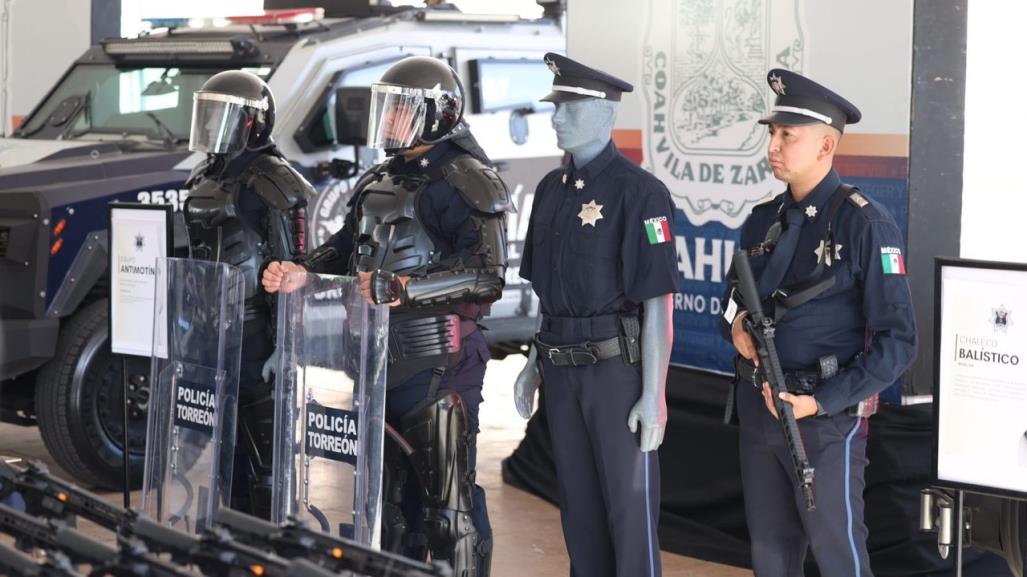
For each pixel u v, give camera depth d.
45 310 6.98
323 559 3.01
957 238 5.55
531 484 7.38
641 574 4.69
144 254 5.70
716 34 6.38
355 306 4.36
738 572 5.99
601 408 4.64
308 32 8.25
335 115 7.82
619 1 6.87
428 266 4.80
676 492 6.48
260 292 5.47
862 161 5.70
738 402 4.48
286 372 4.54
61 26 11.07
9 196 7.00
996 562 5.45
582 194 4.67
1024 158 5.63
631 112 6.85
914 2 5.48
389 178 4.99
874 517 5.59
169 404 5.00
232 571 2.90
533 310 9.35
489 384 10.91
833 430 4.24
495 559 6.20
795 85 4.29
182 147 7.93
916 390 5.56
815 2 5.88
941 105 5.51
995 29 5.54
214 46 8.15
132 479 7.36
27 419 7.62
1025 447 3.90
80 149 7.70
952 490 4.18
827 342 4.27
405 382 4.84
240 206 5.50
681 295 6.64
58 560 2.85
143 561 2.86
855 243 4.20
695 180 6.54
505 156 9.12
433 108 4.78
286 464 4.51
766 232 4.52
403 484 5.03
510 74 9.16
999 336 3.90
